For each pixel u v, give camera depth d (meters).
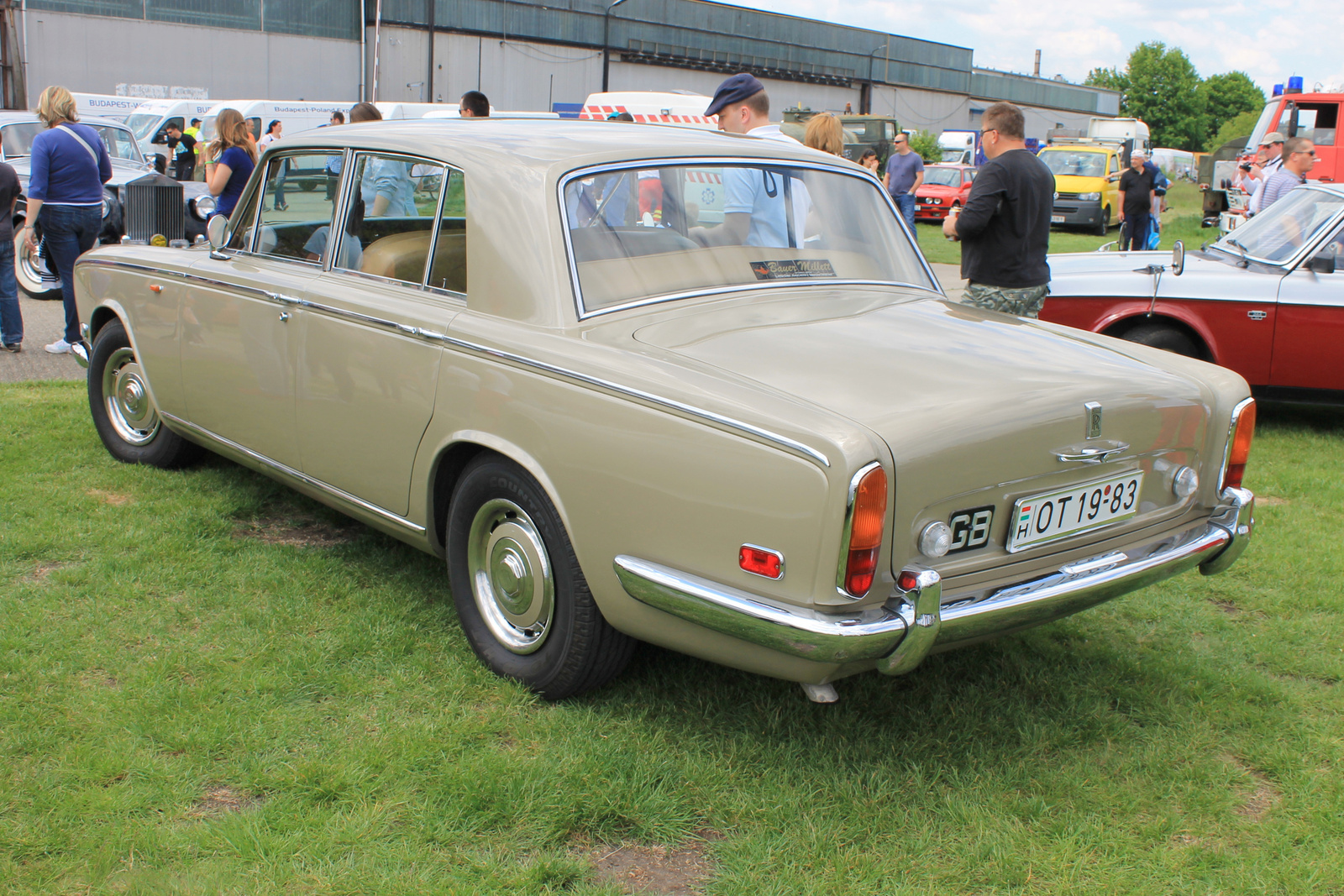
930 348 2.89
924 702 3.20
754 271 3.35
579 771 2.73
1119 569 2.81
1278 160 11.02
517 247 3.03
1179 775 2.86
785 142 3.85
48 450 5.15
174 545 4.07
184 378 4.36
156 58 32.69
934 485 2.43
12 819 2.48
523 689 3.11
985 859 2.48
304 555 4.09
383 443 3.40
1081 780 2.82
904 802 2.71
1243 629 3.84
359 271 3.59
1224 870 2.49
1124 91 109.88
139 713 2.91
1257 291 6.40
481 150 3.24
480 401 3.02
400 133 3.57
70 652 3.25
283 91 35.41
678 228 3.29
